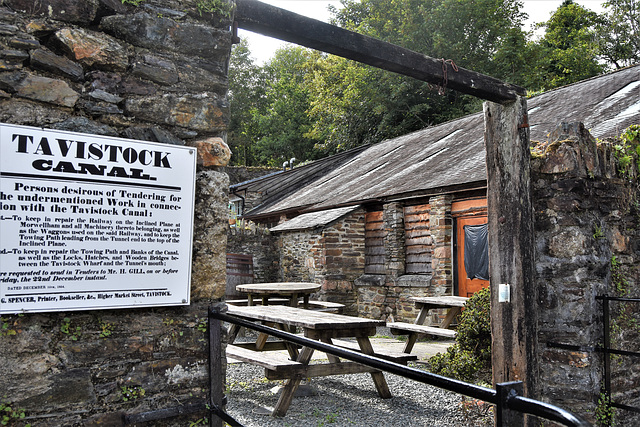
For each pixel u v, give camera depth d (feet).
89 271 7.18
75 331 7.25
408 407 16.42
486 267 29.48
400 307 36.04
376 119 84.89
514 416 4.59
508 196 13.08
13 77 7.04
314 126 102.42
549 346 13.11
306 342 6.81
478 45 81.82
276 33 9.33
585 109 30.55
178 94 8.27
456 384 5.02
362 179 45.21
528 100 40.78
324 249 39.73
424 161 39.29
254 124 133.08
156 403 7.79
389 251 37.06
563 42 100.73
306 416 15.47
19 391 6.86
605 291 13.44
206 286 8.28
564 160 12.91
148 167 7.74
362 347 17.13
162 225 7.80
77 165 7.20
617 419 13.44
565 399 12.73
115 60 7.76
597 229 13.44
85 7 7.55
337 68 88.43
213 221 8.41
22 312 6.72
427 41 81.20
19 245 6.75
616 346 13.71
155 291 7.68
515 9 83.92
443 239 31.89
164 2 8.21
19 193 6.78
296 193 56.39
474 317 17.33
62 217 7.04
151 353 7.79
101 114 7.66
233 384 19.30
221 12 8.55
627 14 94.38
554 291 13.12
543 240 13.38
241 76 137.59
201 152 8.39
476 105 71.77
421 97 80.53
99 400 7.37
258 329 7.50
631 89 30.04
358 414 15.65
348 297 40.42
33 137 6.92
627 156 14.51
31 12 7.22
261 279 51.39
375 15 87.35
